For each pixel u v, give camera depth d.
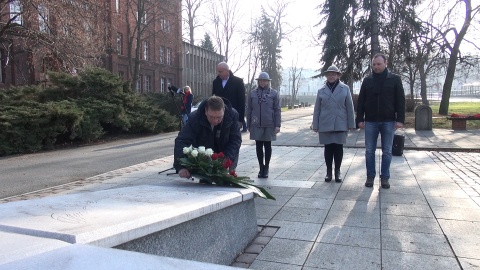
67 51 18.45
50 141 14.13
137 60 32.25
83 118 15.41
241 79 6.97
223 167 4.36
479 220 4.85
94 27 20.03
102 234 2.41
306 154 11.03
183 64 50.88
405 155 10.62
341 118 6.99
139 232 2.64
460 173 7.96
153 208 3.13
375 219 4.97
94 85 18.11
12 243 2.26
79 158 11.73
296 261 3.75
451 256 3.78
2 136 12.59
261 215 5.21
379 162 9.38
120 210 3.05
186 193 3.88
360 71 23.78
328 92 7.10
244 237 4.13
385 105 6.57
